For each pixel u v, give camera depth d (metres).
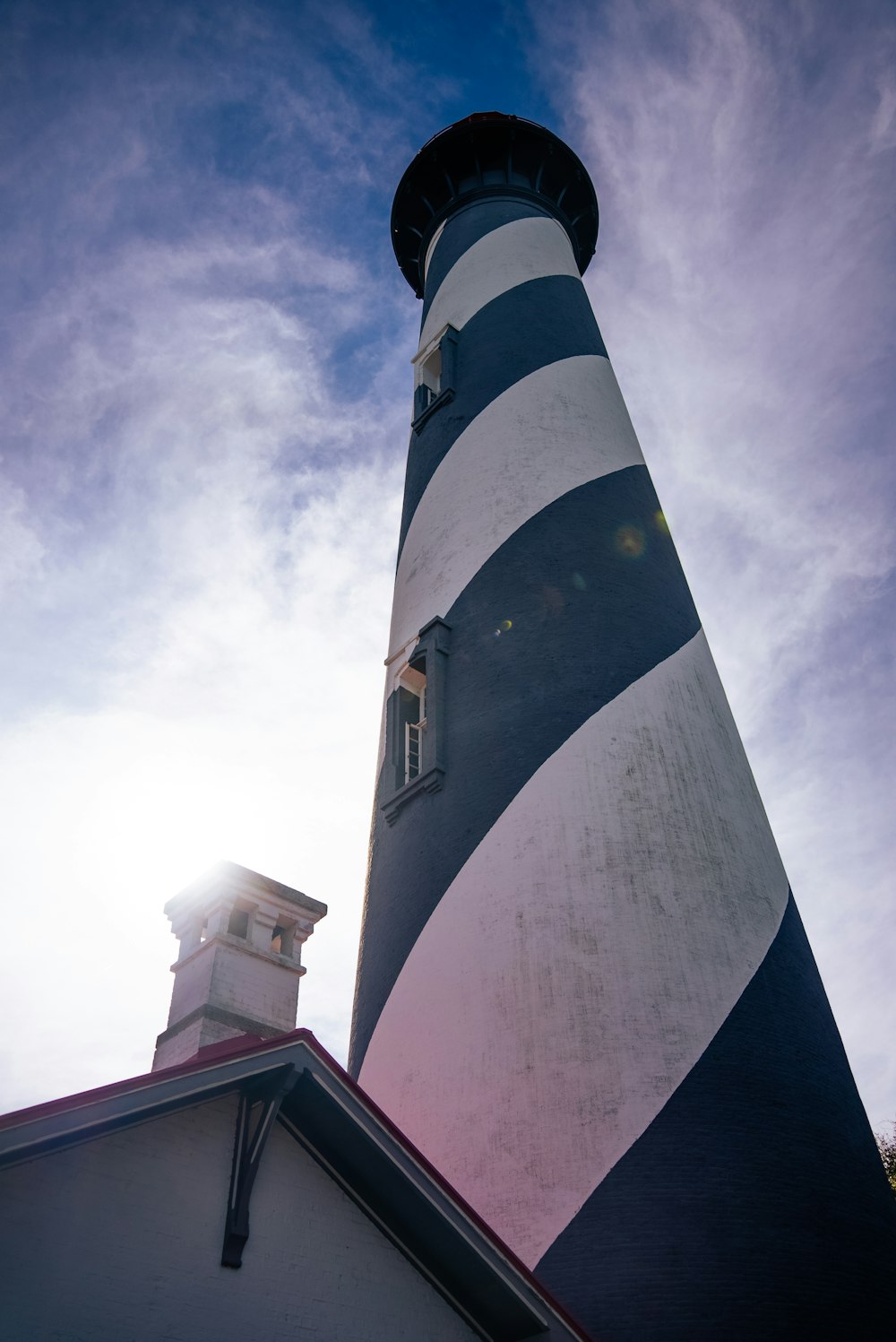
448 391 25.62
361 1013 18.75
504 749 19.08
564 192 32.56
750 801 19.78
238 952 13.49
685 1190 14.34
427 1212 10.78
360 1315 10.49
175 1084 9.65
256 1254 10.09
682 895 17.19
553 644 20.19
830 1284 14.05
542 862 17.50
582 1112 15.16
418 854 19.06
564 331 26.83
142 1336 9.10
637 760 18.61
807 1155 15.12
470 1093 16.05
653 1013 15.87
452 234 30.53
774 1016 16.47
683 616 21.78
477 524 22.62
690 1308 13.46
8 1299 8.62
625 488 23.50
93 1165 9.49
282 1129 10.91
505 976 16.67
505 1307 11.09
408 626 22.41
